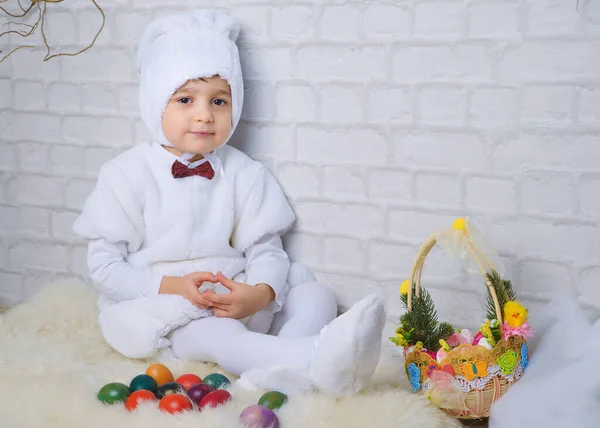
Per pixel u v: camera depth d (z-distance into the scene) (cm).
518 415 146
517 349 153
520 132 175
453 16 178
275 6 196
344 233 198
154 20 200
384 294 195
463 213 184
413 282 171
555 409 146
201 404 149
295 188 202
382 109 188
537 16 170
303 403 147
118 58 213
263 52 199
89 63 218
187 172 190
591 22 166
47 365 175
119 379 166
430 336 160
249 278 192
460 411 153
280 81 199
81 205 225
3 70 229
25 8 223
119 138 217
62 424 142
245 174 196
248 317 189
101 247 189
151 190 190
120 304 185
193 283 179
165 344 179
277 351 164
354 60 189
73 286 213
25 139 230
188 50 183
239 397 154
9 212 236
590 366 152
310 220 201
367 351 146
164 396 151
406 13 182
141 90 192
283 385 156
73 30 218
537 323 173
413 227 190
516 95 174
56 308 203
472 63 177
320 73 194
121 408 148
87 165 223
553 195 175
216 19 190
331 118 194
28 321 199
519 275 180
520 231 179
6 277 240
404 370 171
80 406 148
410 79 184
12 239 237
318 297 192
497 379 151
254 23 199
